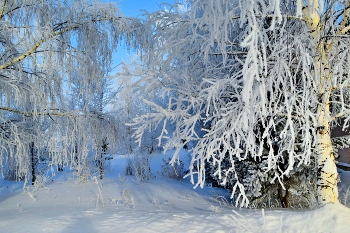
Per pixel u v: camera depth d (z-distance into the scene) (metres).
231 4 3.71
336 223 3.52
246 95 2.84
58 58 5.72
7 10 5.12
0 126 5.54
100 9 6.06
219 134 4.27
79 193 9.48
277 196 7.29
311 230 3.50
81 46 6.17
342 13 3.99
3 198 8.93
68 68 5.88
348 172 9.85
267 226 3.78
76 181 11.01
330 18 3.87
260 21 3.60
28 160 6.26
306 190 6.37
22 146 5.75
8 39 5.15
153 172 15.44
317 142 4.19
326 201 4.00
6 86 5.25
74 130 6.43
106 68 6.67
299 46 3.65
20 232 4.24
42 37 5.21
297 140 5.68
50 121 6.46
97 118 7.50
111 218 4.93
